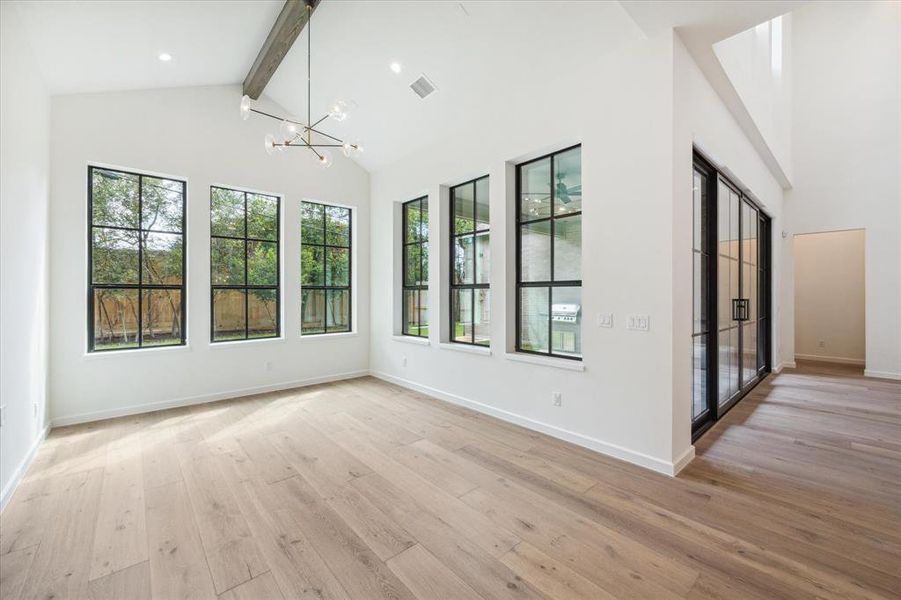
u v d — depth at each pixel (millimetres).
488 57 3461
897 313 5699
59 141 3709
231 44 3828
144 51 3529
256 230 5074
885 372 5777
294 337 5277
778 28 5516
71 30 2959
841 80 6156
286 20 3363
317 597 1642
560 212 3551
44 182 3396
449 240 4789
